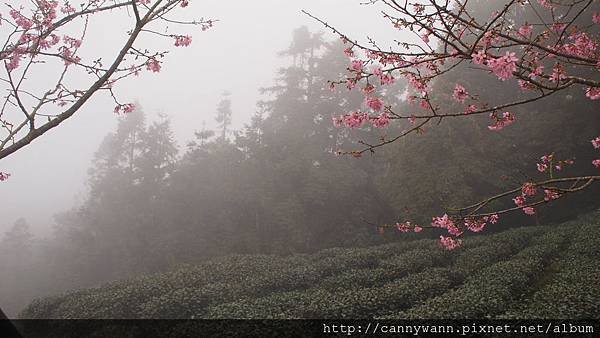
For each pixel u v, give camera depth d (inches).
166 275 674.8
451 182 831.7
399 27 145.9
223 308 426.3
